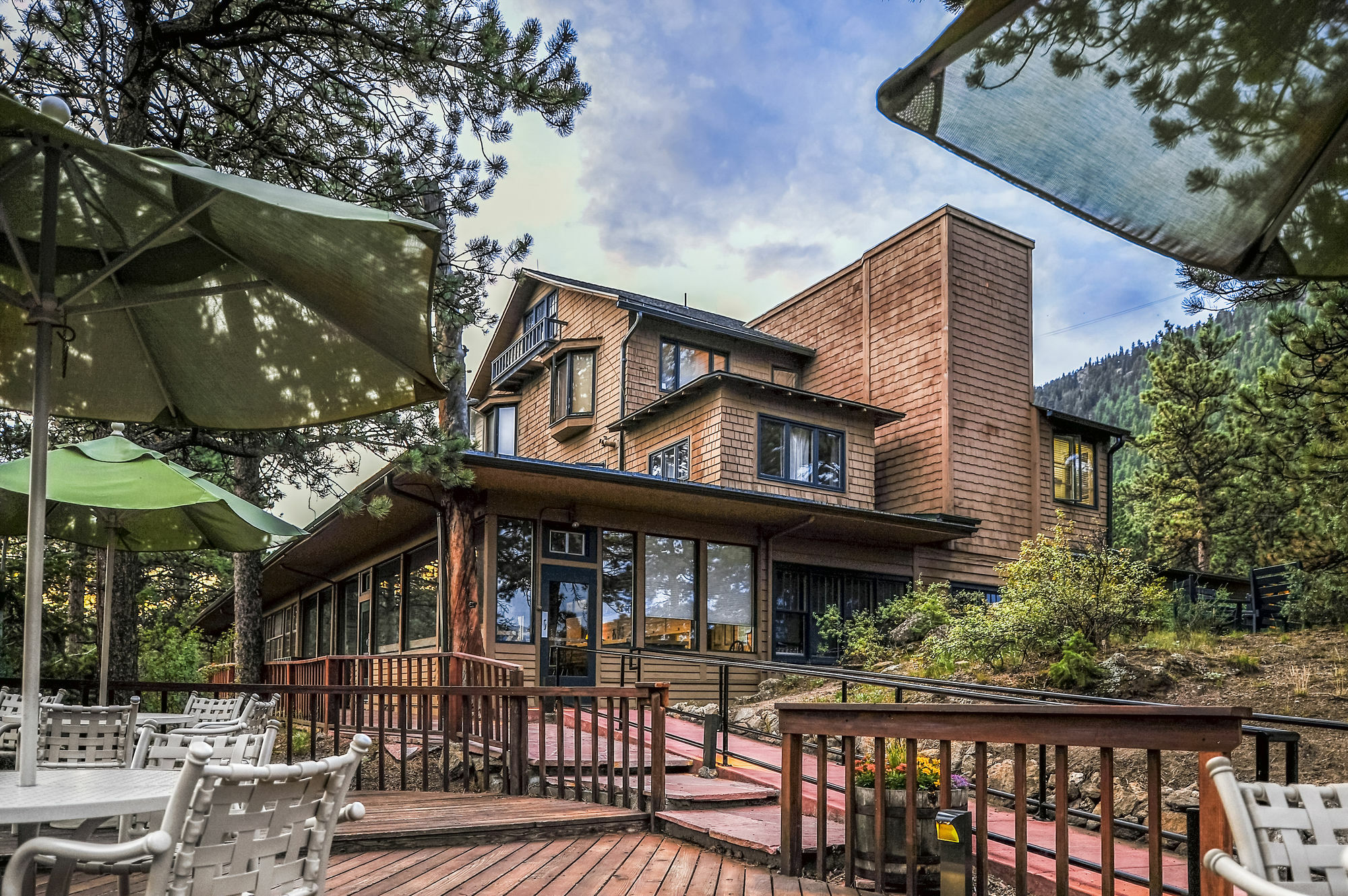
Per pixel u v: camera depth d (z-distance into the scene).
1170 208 2.48
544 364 23.00
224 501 5.79
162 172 2.90
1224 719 3.26
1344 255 2.61
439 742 9.91
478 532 13.95
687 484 14.02
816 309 23.14
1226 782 1.94
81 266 3.54
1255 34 2.25
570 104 8.29
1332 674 10.54
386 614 17.08
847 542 18.16
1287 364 12.70
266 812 2.07
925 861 5.04
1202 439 28.84
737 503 14.89
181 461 12.27
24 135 2.74
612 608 15.06
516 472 12.63
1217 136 2.38
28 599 2.89
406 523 15.37
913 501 19.88
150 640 16.14
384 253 2.94
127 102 8.19
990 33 2.18
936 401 19.70
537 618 14.07
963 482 19.39
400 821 6.36
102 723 4.14
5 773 3.25
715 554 16.50
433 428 10.39
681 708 13.90
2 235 3.37
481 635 12.93
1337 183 2.50
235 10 8.97
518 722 8.11
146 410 4.20
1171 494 30.05
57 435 9.46
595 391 21.05
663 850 6.10
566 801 7.51
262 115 9.16
